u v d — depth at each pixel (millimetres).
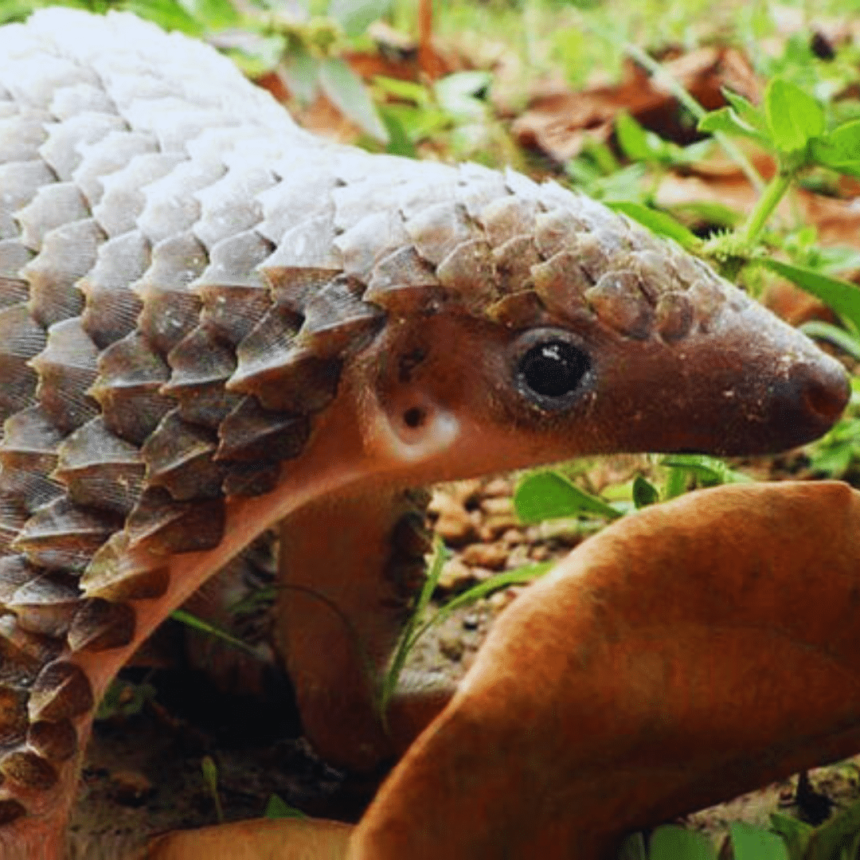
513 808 508
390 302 526
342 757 631
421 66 922
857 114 871
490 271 528
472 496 737
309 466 538
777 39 981
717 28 985
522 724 498
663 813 542
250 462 528
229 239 532
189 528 530
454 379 540
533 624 499
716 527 510
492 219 530
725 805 616
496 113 929
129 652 542
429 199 533
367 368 530
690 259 542
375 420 535
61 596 533
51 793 545
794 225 807
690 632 516
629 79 924
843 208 836
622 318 530
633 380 535
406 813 492
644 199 808
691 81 924
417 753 491
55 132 559
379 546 609
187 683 656
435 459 546
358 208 533
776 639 525
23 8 835
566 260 530
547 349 533
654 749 525
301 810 627
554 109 925
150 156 552
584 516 718
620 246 533
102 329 533
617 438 544
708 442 542
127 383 528
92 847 608
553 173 886
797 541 516
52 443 533
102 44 593
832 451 725
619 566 504
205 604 642
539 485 616
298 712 642
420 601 622
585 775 519
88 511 531
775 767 549
